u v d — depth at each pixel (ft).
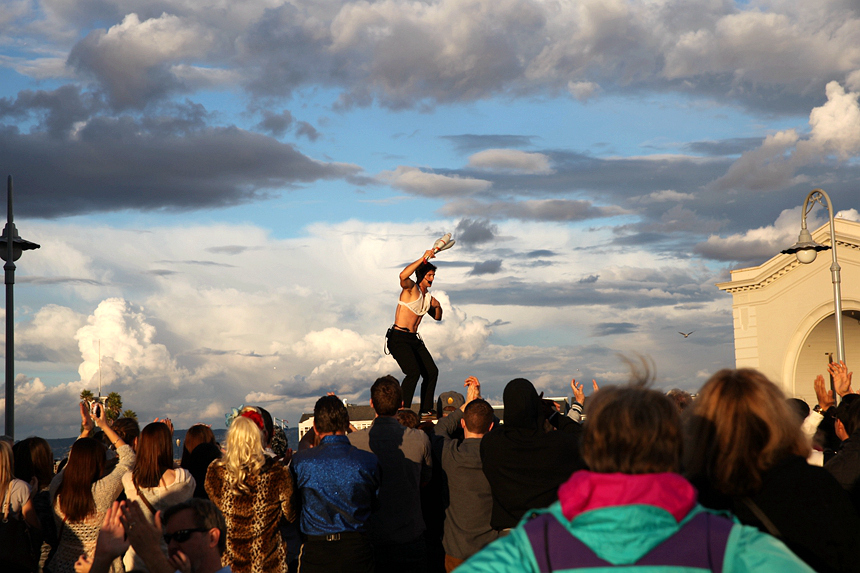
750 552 5.83
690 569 5.74
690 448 9.00
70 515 17.76
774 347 110.01
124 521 11.17
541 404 16.85
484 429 17.83
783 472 8.54
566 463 14.87
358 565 15.99
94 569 11.32
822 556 8.23
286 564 16.52
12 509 18.15
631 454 6.30
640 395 6.66
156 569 11.07
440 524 19.99
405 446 18.02
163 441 18.08
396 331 32.83
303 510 16.33
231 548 15.75
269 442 20.01
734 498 8.77
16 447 21.20
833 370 19.17
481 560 6.13
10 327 46.39
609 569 5.78
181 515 11.48
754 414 8.57
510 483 14.92
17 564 17.08
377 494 16.85
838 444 18.07
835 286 58.49
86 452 17.94
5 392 45.75
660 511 5.97
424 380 33.30
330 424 16.80
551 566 5.95
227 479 16.01
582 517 6.05
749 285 111.75
